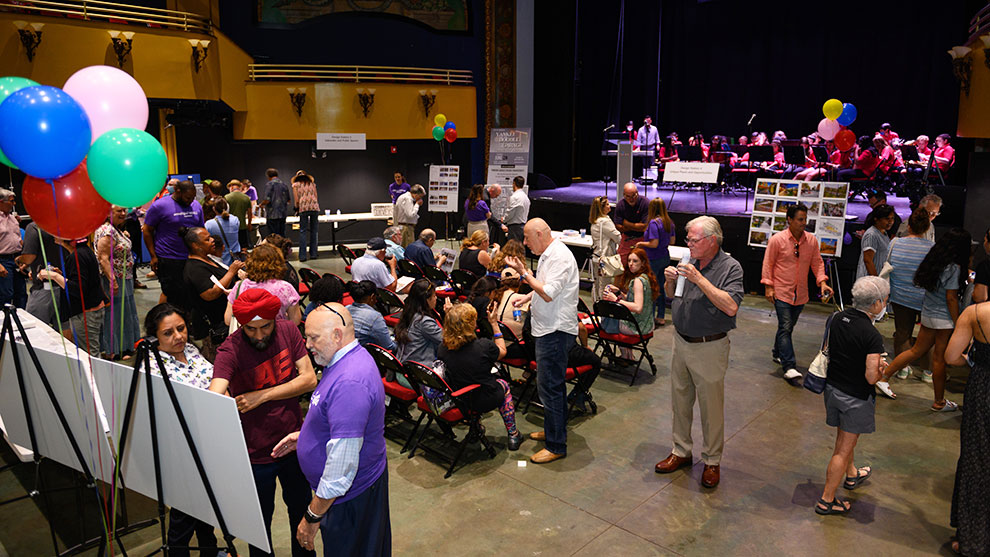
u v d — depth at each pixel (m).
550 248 4.84
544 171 18.05
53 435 3.69
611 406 6.19
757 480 4.82
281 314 4.82
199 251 6.03
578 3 19.08
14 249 7.77
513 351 6.02
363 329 5.43
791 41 16.80
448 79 16.33
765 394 6.40
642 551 4.00
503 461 5.17
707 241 4.38
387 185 16.78
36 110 3.02
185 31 13.18
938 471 4.90
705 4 18.00
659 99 19.19
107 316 7.06
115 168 3.20
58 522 4.37
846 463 4.27
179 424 2.96
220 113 15.13
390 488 4.78
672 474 4.93
